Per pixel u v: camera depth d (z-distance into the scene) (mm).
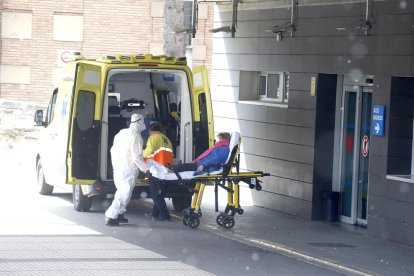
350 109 34500
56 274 22312
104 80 32438
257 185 31688
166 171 31438
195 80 34125
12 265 23297
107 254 25391
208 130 34219
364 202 33750
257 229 31875
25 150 56438
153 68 33156
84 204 34125
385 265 25766
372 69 31391
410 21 29578
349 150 34562
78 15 66875
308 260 26203
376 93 31203
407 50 29734
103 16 67125
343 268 25047
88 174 32594
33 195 39156
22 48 66500
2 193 39531
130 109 35500
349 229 32906
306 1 35000
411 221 29391
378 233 31000
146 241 28094
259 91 40094
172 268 23625
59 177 35031
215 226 32000
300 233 31375
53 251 25562
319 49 34281
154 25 67562
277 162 36844
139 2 67375
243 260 25469
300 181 35312
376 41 31141
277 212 36719
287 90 37938
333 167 34938
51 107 37656
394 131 30688
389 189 30469
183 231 30594
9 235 28141
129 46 67500
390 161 30703
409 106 30766
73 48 67000
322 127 34625
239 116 39812
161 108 35812
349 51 32531
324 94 34531
